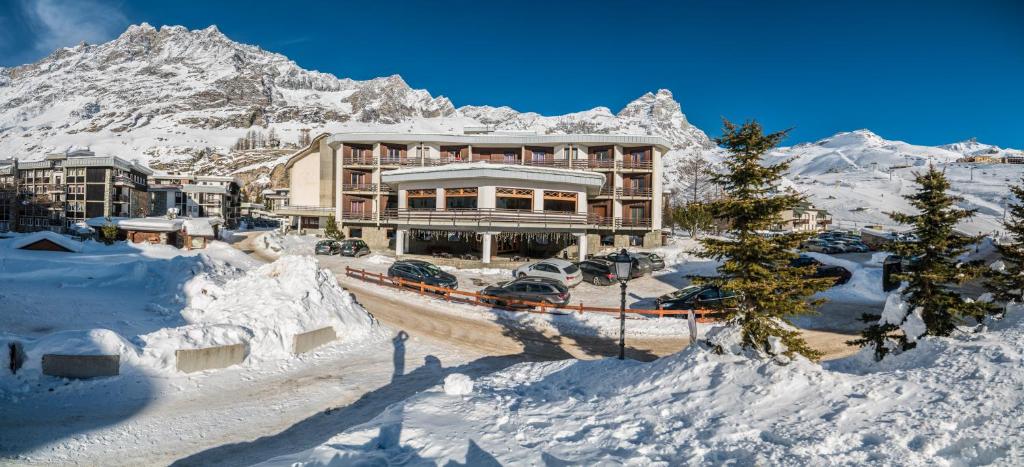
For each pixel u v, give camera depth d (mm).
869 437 5902
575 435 7281
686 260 37812
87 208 70812
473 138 51219
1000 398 6250
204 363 13156
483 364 15734
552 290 22938
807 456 5633
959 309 10883
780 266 10500
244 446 9516
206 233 45219
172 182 95688
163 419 10445
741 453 5953
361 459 6426
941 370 7680
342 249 41344
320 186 62812
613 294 27953
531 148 52188
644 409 8172
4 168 73812
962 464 5148
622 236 50250
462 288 28812
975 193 150125
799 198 10320
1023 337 8914
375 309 22297
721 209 10867
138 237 46719
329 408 11664
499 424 7867
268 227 99312
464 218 36938
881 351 11602
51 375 11367
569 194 39281
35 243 34750
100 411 10453
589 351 17453
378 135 50906
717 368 9328
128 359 12352
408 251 43156
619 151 50656
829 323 20203
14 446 8727
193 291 21250
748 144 10539
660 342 18484
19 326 15492
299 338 15453
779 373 8305
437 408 8727
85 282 23172
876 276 27500
